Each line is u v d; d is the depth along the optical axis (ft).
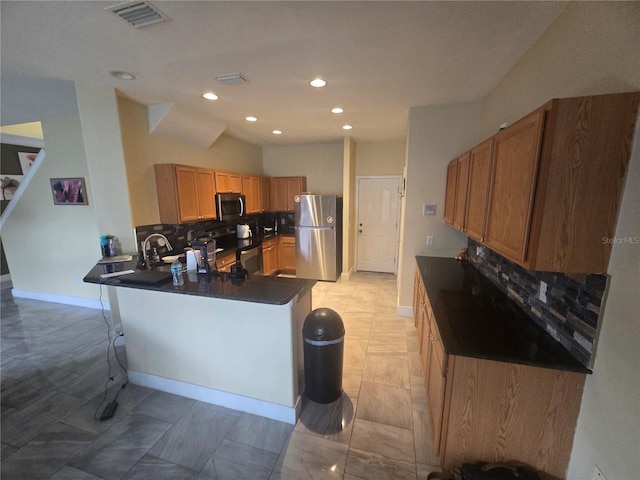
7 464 5.47
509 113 7.26
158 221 10.67
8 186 15.97
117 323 9.80
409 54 6.41
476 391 4.69
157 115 10.05
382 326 11.20
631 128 3.48
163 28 5.40
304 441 5.97
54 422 6.47
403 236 11.43
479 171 6.55
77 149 11.85
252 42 5.93
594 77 4.07
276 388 6.48
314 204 16.44
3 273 16.99
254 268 14.80
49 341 10.18
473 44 5.99
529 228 4.09
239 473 5.27
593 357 4.04
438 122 10.21
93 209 12.25
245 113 11.13
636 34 3.34
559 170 3.80
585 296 4.19
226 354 6.74
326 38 5.78
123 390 7.55
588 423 4.15
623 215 3.59
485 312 6.15
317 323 6.75
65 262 13.25
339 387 7.20
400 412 6.77
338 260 17.34
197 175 11.56
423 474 5.26
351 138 16.17
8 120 12.41
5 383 7.89
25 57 6.57
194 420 6.52
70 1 4.54
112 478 5.19
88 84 8.34
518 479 4.46
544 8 4.77
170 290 6.51
